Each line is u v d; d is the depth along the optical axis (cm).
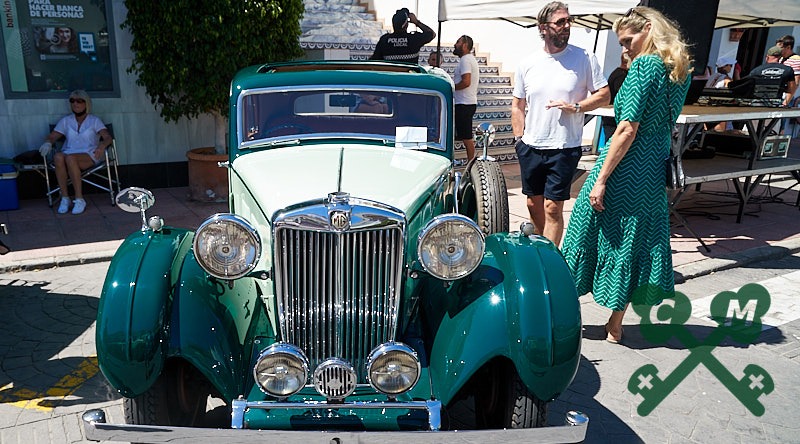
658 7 621
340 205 261
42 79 776
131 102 822
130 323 259
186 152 838
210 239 266
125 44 802
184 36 720
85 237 645
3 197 727
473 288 291
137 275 272
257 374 254
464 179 470
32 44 761
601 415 365
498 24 1209
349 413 263
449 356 275
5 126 765
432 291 317
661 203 414
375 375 257
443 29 1314
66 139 750
